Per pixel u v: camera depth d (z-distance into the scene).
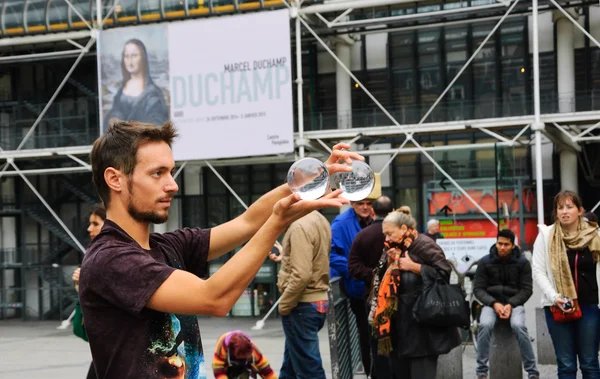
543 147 16.16
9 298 18.84
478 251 10.41
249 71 14.94
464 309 5.37
